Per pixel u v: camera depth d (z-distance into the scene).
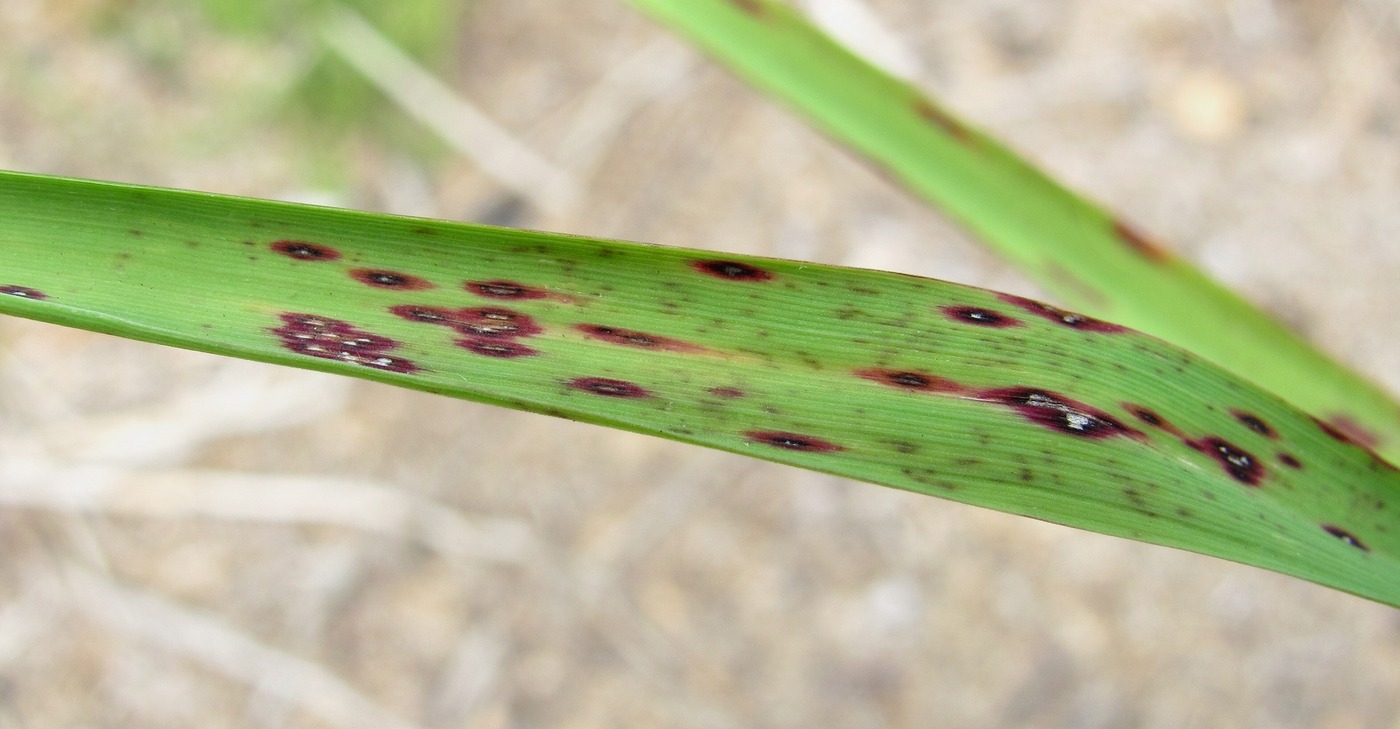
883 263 0.47
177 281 0.18
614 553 0.44
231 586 0.44
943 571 0.43
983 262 0.47
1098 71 0.50
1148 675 0.41
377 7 0.53
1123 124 0.49
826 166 0.50
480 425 0.47
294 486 0.46
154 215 0.18
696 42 0.23
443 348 0.18
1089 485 0.18
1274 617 0.41
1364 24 0.49
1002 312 0.19
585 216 0.51
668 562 0.44
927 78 0.51
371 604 0.44
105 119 0.52
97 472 0.46
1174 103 0.49
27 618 0.44
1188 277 0.22
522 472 0.46
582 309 0.18
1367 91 0.48
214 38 0.53
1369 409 0.22
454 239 0.18
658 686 0.42
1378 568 0.19
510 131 0.53
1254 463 0.19
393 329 0.18
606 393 0.18
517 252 0.18
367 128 0.53
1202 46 0.50
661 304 0.18
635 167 0.52
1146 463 0.18
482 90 0.54
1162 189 0.47
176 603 0.44
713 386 0.18
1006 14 0.52
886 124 0.23
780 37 0.23
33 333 0.49
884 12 0.52
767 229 0.49
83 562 0.44
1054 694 0.41
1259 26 0.50
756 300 0.18
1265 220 0.47
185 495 0.46
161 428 0.47
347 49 0.53
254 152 0.52
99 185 0.18
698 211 0.50
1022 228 0.22
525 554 0.44
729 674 0.42
